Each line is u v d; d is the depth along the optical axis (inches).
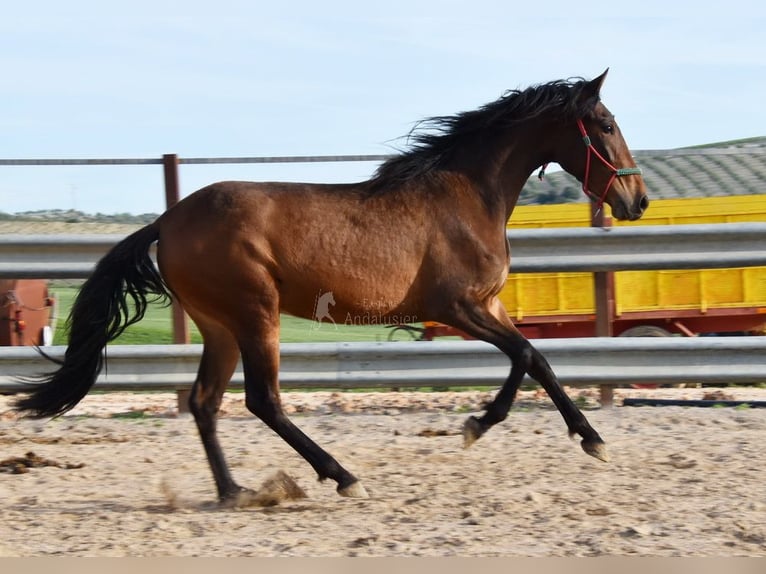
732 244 407.5
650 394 490.9
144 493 307.0
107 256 302.8
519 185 324.5
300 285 293.9
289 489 293.3
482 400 460.1
